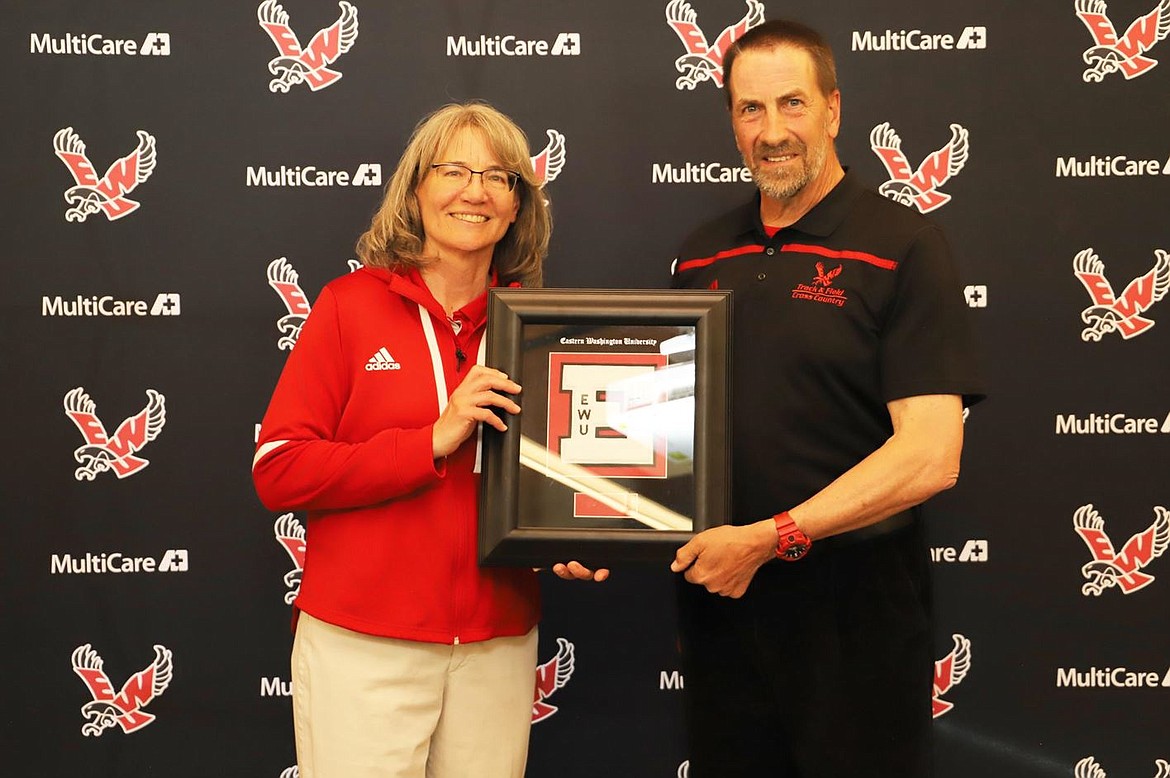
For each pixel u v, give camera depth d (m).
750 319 1.80
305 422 1.67
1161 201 2.27
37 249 2.26
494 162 1.70
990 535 2.31
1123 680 2.31
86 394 2.27
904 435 1.69
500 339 1.67
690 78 2.28
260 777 2.33
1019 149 2.27
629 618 2.35
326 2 2.25
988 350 2.29
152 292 2.27
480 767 1.73
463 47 2.27
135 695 2.31
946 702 2.32
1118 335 2.29
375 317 1.71
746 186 2.29
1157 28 2.25
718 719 1.87
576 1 2.27
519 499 1.66
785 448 1.75
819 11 2.27
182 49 2.25
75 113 2.25
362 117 2.27
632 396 1.68
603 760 2.36
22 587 2.28
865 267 1.75
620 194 2.29
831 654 1.76
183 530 2.30
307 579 1.72
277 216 2.28
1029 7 2.26
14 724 2.29
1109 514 2.30
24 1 2.23
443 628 1.66
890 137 2.28
